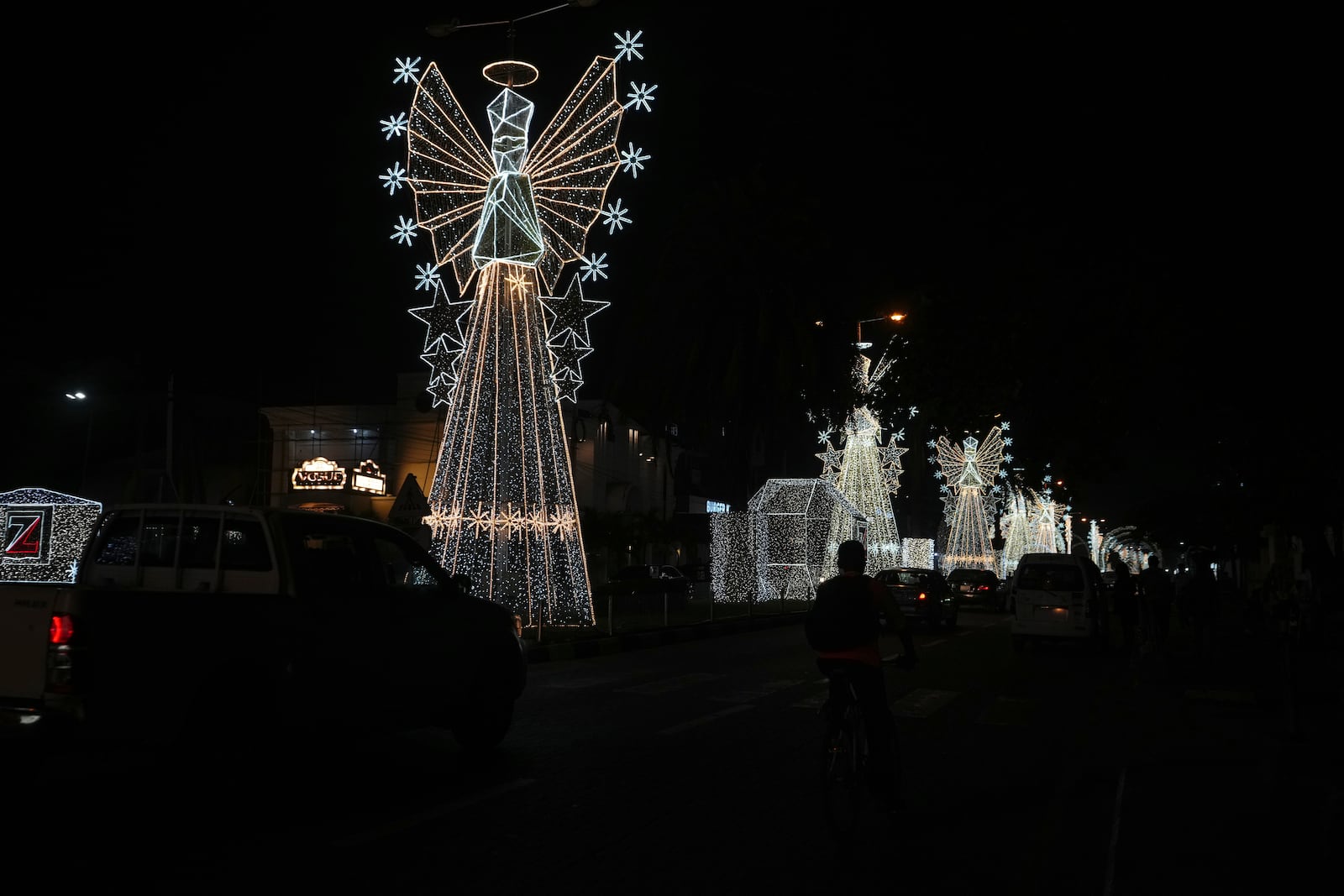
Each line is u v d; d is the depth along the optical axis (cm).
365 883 563
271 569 808
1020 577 2214
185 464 4162
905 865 624
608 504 5159
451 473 2169
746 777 857
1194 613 1906
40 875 568
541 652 1812
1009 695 1456
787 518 3725
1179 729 1145
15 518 2216
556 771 877
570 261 2175
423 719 898
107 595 683
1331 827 648
